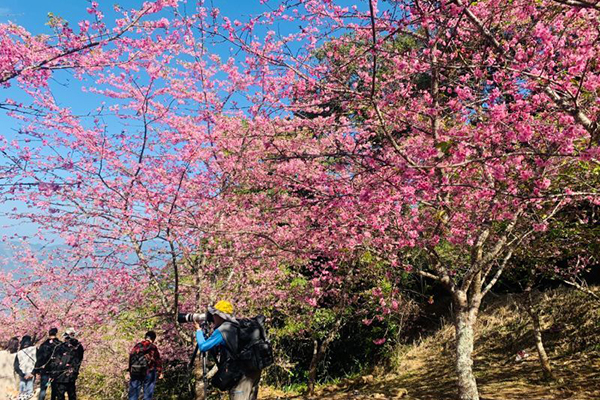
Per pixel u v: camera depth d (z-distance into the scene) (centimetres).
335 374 1259
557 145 369
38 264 846
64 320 734
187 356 791
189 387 1008
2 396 715
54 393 771
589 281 1030
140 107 633
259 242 673
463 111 473
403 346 1220
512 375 835
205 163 722
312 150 590
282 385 1166
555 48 381
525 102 380
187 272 777
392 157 440
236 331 408
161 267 736
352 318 1147
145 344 726
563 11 414
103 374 1031
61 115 582
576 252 782
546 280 1155
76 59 459
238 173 691
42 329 857
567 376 748
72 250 679
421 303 1324
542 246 714
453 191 475
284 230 692
